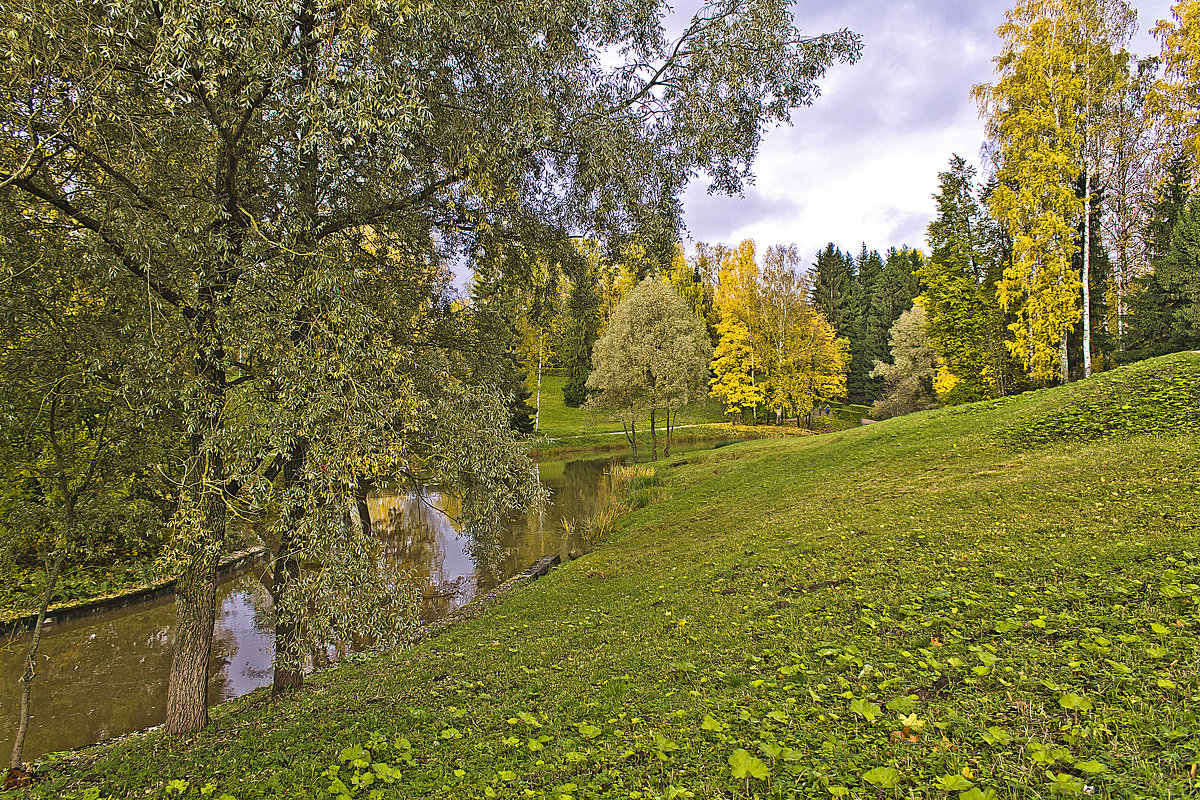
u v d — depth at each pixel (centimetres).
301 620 745
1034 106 2558
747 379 5188
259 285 664
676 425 5697
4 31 584
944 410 2456
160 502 879
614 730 575
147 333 698
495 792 485
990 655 516
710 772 450
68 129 666
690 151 970
